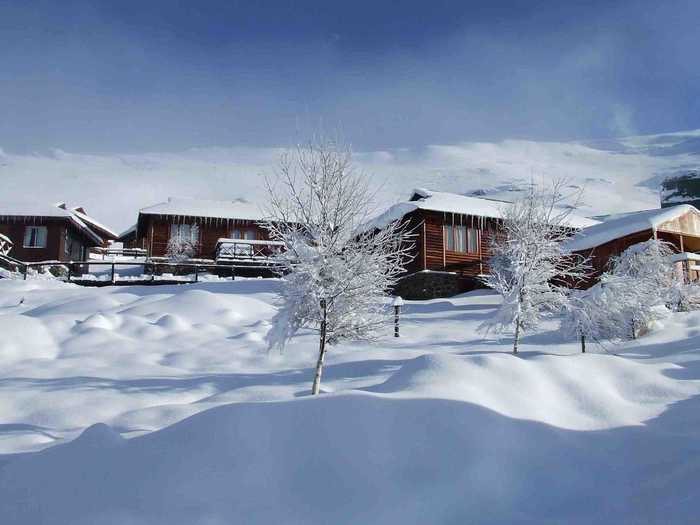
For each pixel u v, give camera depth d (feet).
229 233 121.90
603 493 17.16
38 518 13.92
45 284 81.92
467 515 15.55
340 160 32.01
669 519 14.64
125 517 13.85
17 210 115.14
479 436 18.89
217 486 15.39
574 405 23.88
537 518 15.60
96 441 17.24
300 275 29.66
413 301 78.02
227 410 18.37
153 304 59.47
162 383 32.83
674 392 25.73
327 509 15.17
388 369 35.27
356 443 17.56
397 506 15.51
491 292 82.02
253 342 45.85
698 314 47.42
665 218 68.90
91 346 42.52
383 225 36.86
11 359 38.73
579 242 75.36
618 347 41.47
